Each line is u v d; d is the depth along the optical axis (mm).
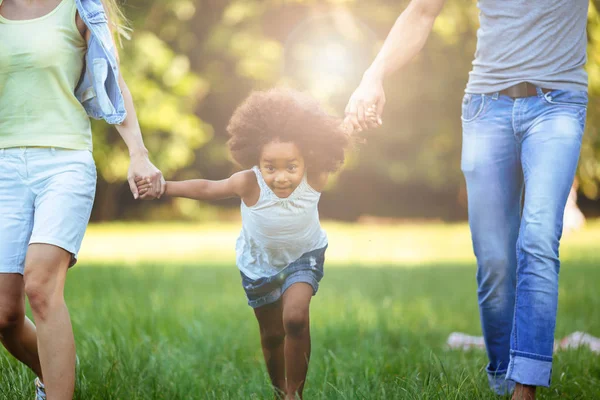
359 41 37312
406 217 43875
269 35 38406
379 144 40250
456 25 36656
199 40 40000
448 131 39531
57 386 5703
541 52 6434
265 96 6199
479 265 6949
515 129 6590
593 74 29250
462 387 6551
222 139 41062
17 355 6305
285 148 6031
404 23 7055
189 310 12438
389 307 13062
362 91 6922
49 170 5859
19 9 5988
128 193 43125
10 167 5879
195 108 40312
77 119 5992
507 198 6762
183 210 42281
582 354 8648
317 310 12961
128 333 9570
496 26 6590
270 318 6680
